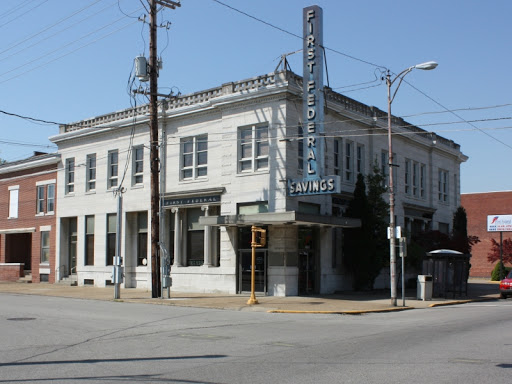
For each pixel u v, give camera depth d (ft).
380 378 28.71
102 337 44.83
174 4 88.74
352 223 92.32
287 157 89.15
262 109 92.07
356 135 99.76
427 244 118.62
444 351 37.52
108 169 115.14
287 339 44.04
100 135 116.98
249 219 85.40
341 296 91.97
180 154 103.14
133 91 85.71
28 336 45.27
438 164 136.87
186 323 55.16
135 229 111.14
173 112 103.76
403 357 35.09
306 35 89.15
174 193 101.81
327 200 97.66
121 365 32.81
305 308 72.54
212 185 97.81
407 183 123.95
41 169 130.52
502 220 165.48
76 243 122.52
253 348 39.17
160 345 40.60
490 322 57.31
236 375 29.66
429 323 57.06
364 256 99.09
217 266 97.86
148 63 87.45
